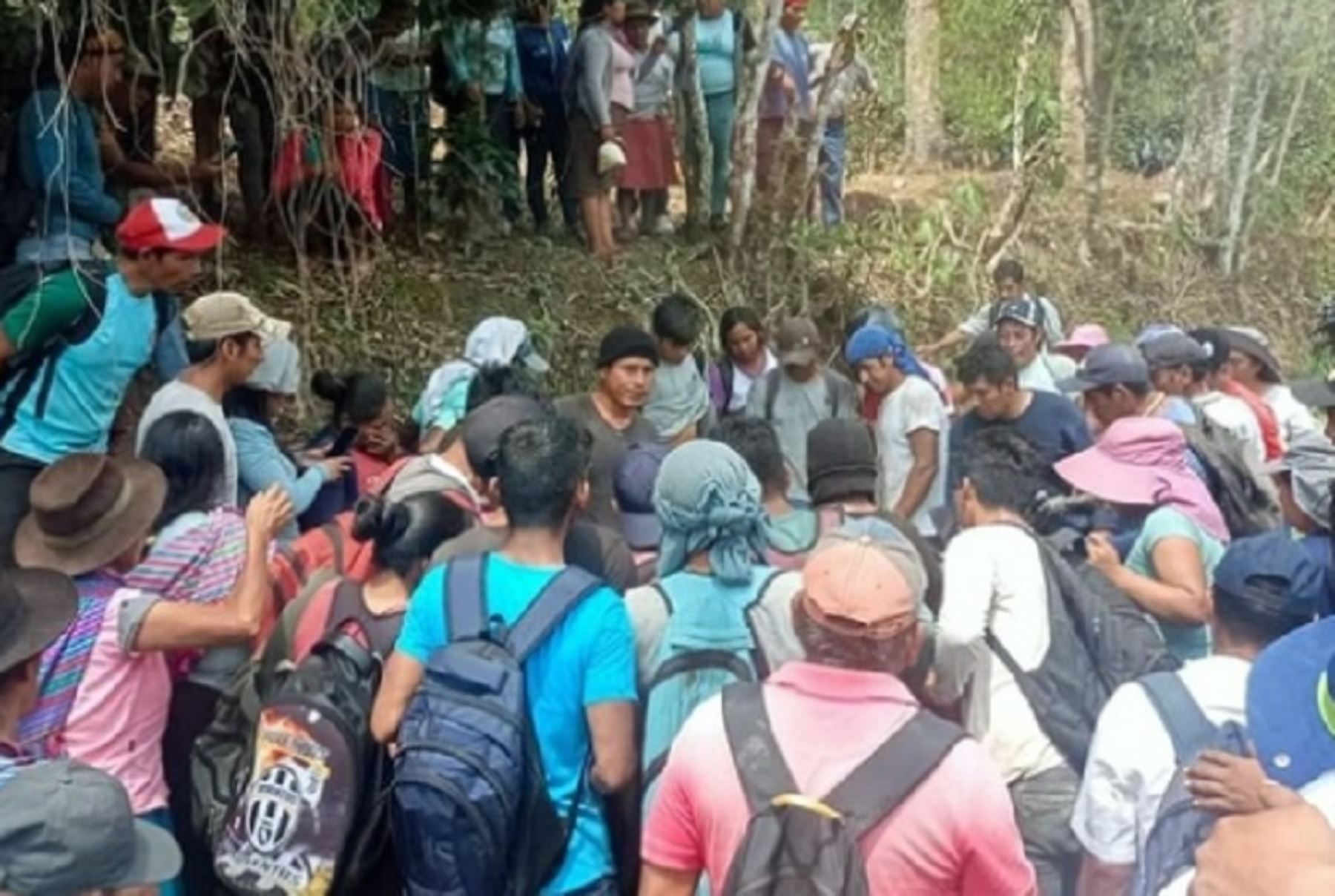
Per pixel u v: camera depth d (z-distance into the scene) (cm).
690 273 982
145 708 323
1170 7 1274
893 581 259
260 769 313
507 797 292
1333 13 1286
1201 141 1303
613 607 311
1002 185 1311
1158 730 281
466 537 348
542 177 980
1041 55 1309
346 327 784
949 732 252
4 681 260
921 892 244
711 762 255
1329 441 471
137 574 337
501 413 379
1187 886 233
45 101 552
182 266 459
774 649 320
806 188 1037
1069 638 346
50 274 452
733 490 325
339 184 747
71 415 453
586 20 960
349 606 348
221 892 325
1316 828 189
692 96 1005
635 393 517
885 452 612
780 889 234
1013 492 367
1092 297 1233
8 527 433
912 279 1104
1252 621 290
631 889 317
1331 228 1394
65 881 206
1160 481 422
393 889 323
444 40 867
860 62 1205
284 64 619
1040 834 336
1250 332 695
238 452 455
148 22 629
